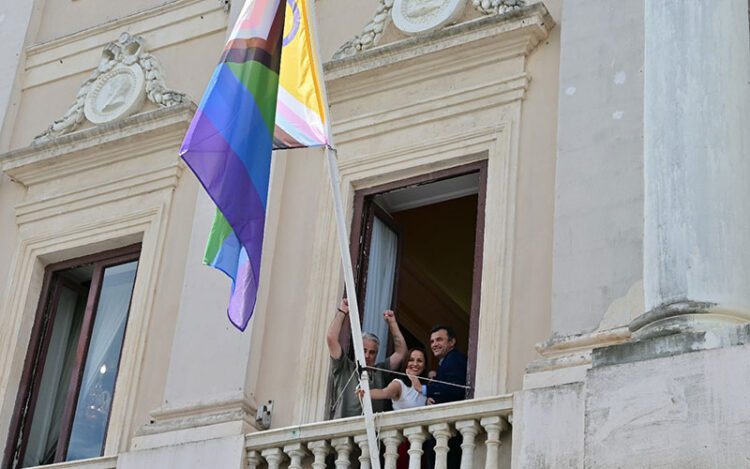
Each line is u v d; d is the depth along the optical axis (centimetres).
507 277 2075
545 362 1916
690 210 1733
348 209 2267
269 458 2045
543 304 2036
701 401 1627
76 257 2530
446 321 2917
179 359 2255
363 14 2433
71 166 2573
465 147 2206
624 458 1645
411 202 2291
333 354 2098
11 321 2489
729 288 1692
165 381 2286
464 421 1903
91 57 2703
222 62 1997
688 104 1786
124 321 2442
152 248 2416
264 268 2275
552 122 2159
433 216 2762
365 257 2252
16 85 2733
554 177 2112
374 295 2250
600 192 2020
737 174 1755
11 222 2589
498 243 2103
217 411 2167
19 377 2458
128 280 2473
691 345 1661
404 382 2105
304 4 2077
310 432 2009
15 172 2609
